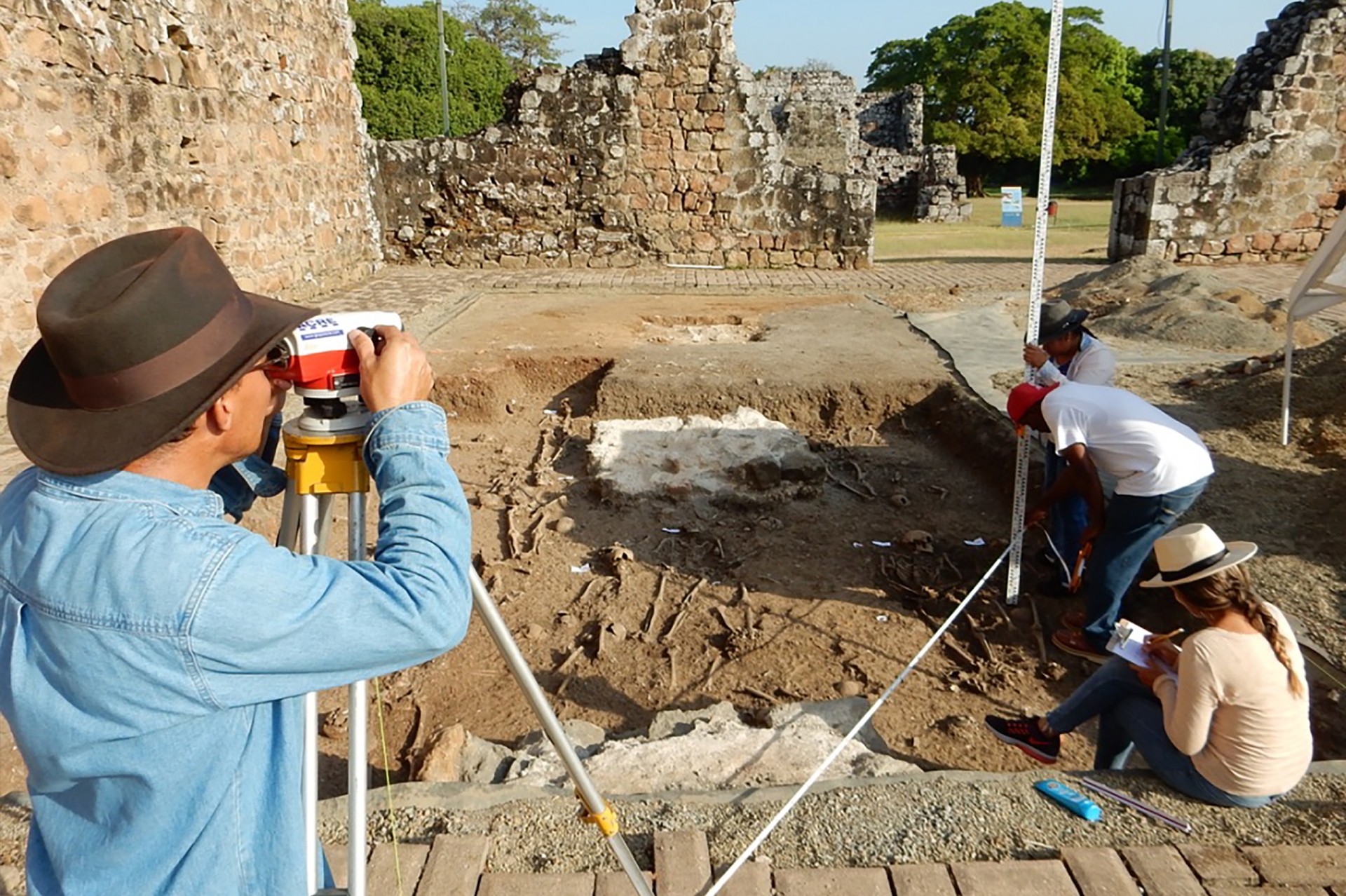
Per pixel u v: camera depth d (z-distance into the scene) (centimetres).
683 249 1736
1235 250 1673
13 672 126
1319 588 506
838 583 583
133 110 961
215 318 132
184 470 135
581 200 1711
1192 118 4694
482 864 280
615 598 567
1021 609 546
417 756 407
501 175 1698
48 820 136
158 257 130
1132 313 1117
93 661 121
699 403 854
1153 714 338
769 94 3222
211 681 123
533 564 612
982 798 315
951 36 4103
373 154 1684
